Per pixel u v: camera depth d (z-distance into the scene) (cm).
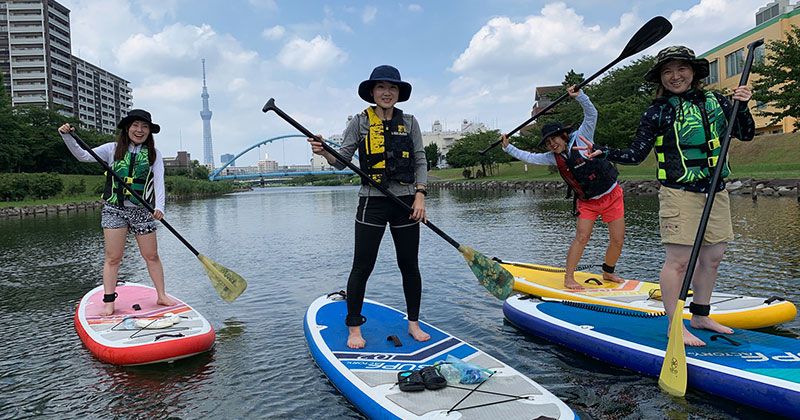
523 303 523
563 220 1527
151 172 538
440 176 7800
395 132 396
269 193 7212
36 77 8831
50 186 3875
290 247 1169
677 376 347
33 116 5925
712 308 471
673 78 375
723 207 379
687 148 371
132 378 414
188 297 682
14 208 2989
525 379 342
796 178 2075
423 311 584
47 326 569
